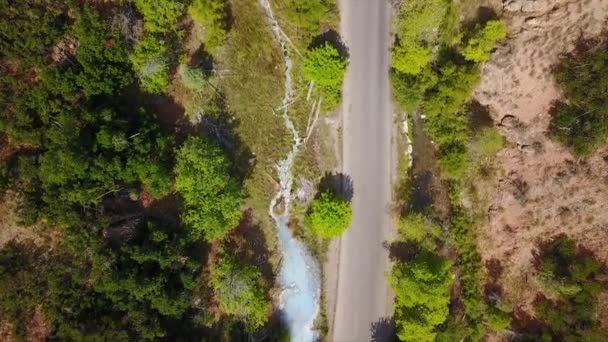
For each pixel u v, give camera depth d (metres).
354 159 54.75
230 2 52.47
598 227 50.94
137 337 47.91
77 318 47.31
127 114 48.31
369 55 54.12
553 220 52.28
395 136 54.72
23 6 44.59
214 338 52.69
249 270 51.25
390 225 54.88
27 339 47.62
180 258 49.03
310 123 54.34
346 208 51.41
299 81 54.06
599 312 50.84
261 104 53.66
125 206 49.62
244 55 52.97
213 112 52.41
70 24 46.62
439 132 53.38
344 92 54.31
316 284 54.97
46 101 45.72
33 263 47.62
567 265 51.75
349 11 53.84
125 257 47.47
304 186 54.34
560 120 49.56
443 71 51.56
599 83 46.69
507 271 54.28
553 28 49.03
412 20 50.72
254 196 53.97
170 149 50.06
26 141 46.38
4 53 45.00
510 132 52.59
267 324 54.09
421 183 54.78
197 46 51.66
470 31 51.53
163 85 49.69
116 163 46.25
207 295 52.38
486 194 54.25
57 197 46.41
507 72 51.19
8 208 47.06
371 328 55.06
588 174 50.44
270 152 54.03
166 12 48.22
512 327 54.12
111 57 46.44
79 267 47.94
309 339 54.94
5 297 46.84
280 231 54.66
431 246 53.22
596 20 47.09
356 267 55.06
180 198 50.97
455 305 54.12
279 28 53.56
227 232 52.88
